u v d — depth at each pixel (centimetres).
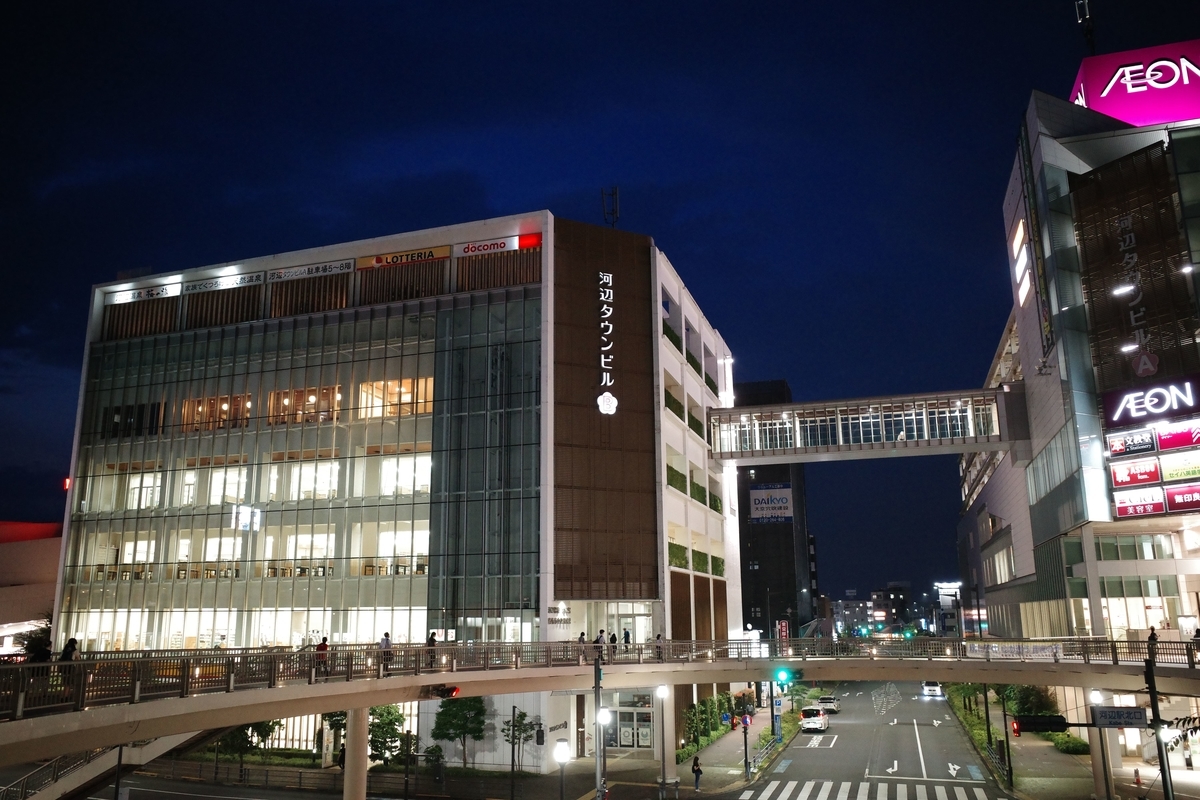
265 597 5788
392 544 5566
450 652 3284
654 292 5884
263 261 6384
